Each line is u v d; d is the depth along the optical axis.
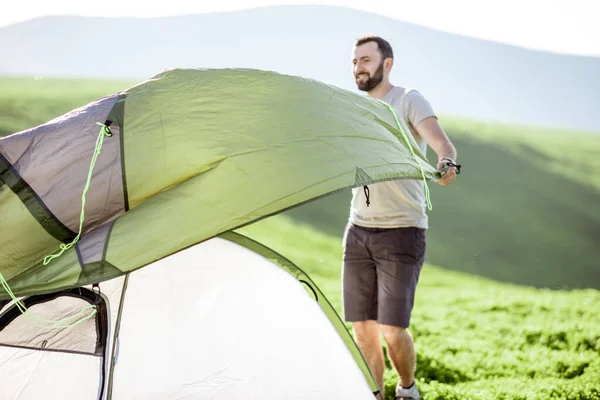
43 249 3.05
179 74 3.58
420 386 5.43
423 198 4.62
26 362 3.56
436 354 6.53
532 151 35.25
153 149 3.20
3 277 2.98
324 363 3.81
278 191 3.06
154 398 3.58
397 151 3.63
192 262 4.09
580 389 5.50
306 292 4.09
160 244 2.86
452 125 39.41
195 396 3.61
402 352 4.55
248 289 4.04
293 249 16.19
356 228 4.73
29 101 43.69
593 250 21.06
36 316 3.45
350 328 7.48
